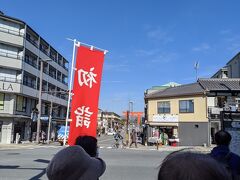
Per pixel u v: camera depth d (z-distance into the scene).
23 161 19.17
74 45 8.11
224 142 4.52
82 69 8.11
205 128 42.91
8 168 15.86
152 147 39.00
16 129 49.88
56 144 45.53
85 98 8.02
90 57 8.19
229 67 56.81
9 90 47.53
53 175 2.40
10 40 48.25
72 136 7.84
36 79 55.78
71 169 2.42
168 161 1.26
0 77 47.78
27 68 51.41
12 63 48.38
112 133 115.75
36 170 15.24
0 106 47.31
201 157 1.27
